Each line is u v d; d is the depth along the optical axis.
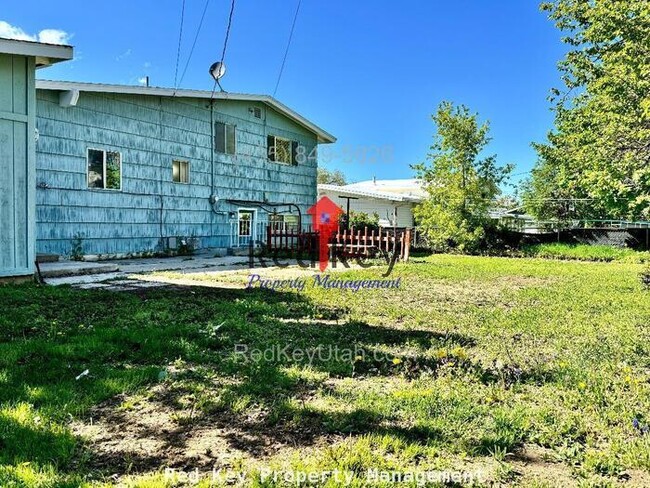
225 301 5.66
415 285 7.98
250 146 15.20
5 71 6.17
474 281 8.69
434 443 2.23
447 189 16.58
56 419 2.35
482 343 4.12
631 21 10.51
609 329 4.70
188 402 2.66
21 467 1.91
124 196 11.35
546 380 3.17
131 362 3.32
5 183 6.24
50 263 8.73
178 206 12.84
